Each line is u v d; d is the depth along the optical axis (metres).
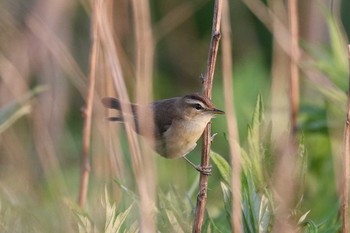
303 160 8.18
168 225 8.59
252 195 8.14
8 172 12.10
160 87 16.91
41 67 14.19
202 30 17.22
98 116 11.35
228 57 9.17
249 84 15.71
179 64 17.16
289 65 11.06
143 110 9.61
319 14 14.48
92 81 10.69
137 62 9.92
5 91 13.77
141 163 8.67
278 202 8.12
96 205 8.67
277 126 11.18
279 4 12.21
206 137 8.23
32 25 12.45
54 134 13.98
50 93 14.17
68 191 12.13
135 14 10.08
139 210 8.21
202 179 8.18
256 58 16.48
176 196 9.19
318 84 11.79
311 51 12.74
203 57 17.17
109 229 8.02
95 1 9.94
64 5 14.69
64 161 13.61
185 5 16.09
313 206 11.16
